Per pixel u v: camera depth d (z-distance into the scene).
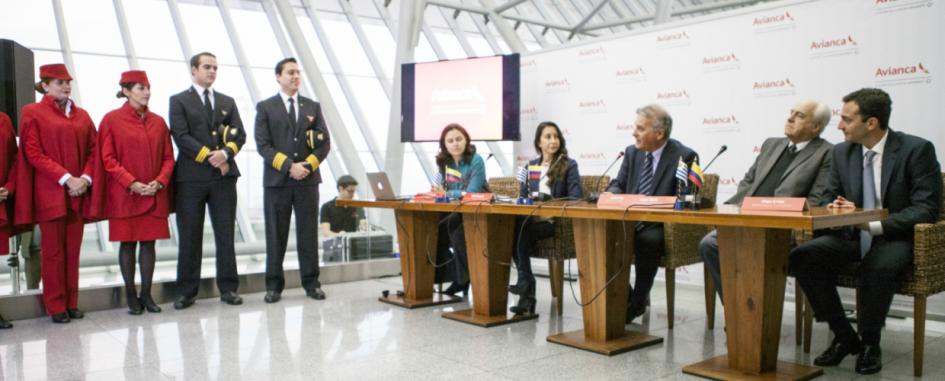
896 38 3.89
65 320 3.81
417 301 4.27
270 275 4.46
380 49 9.62
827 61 4.18
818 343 3.25
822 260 2.78
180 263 4.27
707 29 4.73
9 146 3.72
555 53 5.78
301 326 3.66
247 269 4.89
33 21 7.57
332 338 3.37
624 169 3.77
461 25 10.58
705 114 4.77
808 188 3.18
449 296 4.45
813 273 2.80
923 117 3.80
